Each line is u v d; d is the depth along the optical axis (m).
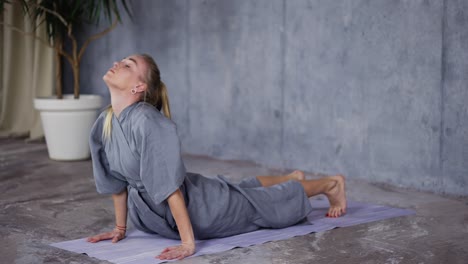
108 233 3.30
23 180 4.95
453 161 4.29
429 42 4.34
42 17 6.84
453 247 3.17
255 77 5.47
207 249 3.08
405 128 4.53
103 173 3.15
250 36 5.46
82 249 3.12
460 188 4.28
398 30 4.50
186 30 5.97
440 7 4.27
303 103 5.15
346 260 2.96
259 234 3.36
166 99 3.18
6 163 5.65
